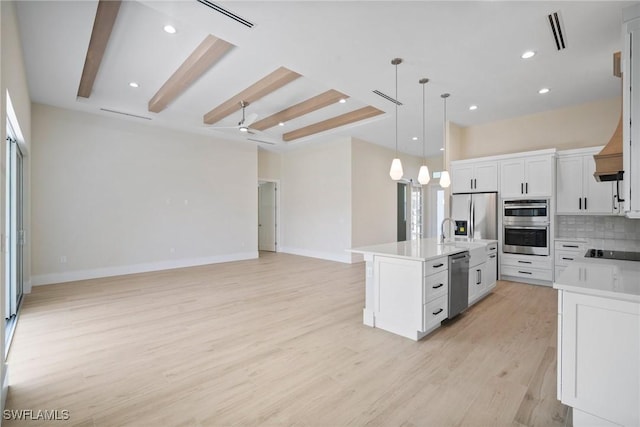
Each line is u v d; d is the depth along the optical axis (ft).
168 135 20.02
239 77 13.75
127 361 7.75
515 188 15.76
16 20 8.57
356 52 10.19
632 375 4.76
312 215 25.57
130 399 6.18
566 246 14.26
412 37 9.34
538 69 11.39
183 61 12.47
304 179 26.32
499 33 9.10
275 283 16.16
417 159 29.22
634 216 6.52
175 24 9.99
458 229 17.42
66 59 11.22
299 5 7.87
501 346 8.66
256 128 20.71
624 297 4.77
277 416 5.68
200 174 21.54
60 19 8.95
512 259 15.92
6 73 6.90
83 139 16.72
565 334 5.36
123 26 10.14
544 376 7.06
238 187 23.71
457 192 17.76
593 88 13.09
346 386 6.66
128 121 18.33
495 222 16.29
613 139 7.23
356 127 19.54
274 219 28.73
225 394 6.36
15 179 11.11
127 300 12.98
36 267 15.30
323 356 8.06
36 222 15.24
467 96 13.99
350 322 10.56
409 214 28.78
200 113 19.20
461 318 10.96
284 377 7.03
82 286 15.24
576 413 5.27
